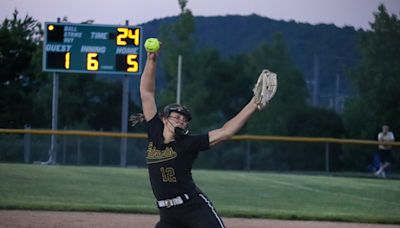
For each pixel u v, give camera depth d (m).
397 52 48.94
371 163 43.50
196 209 8.57
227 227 14.86
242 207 18.30
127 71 32.19
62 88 46.97
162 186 8.58
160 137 8.59
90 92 48.25
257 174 29.31
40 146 32.94
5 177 22.88
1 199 17.84
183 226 8.73
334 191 23.28
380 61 48.88
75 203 17.55
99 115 48.03
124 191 20.81
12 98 42.12
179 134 8.47
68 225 14.30
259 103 8.05
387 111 47.53
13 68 42.41
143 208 16.86
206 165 42.72
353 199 21.19
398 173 34.47
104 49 32.03
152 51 8.79
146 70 8.89
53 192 19.86
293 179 27.02
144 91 8.89
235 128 8.34
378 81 47.94
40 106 44.34
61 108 46.00
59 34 31.80
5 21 45.31
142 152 35.25
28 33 44.41
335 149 43.91
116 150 34.78
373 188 24.64
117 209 16.61
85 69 31.95
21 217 15.15
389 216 17.30
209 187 22.94
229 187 23.19
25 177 23.19
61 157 33.38
